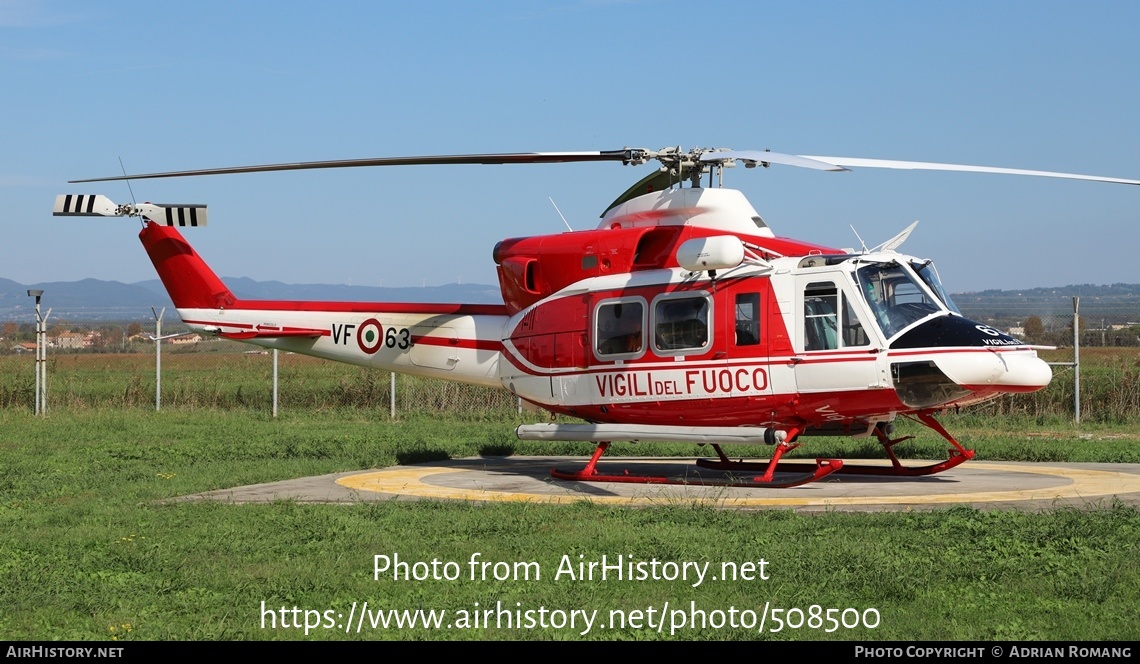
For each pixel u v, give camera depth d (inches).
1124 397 908.6
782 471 601.6
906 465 616.1
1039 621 280.4
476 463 682.8
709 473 592.7
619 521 413.4
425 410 1025.5
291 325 691.4
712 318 532.4
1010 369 494.6
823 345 512.7
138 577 334.0
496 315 637.9
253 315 703.1
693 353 537.0
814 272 517.3
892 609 292.4
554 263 588.4
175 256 718.5
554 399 586.6
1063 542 355.3
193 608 301.6
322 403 1099.3
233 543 382.3
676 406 546.3
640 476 563.2
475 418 981.2
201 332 717.3
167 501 490.9
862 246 539.2
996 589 308.8
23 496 511.2
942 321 508.1
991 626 276.2
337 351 681.0
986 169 521.0
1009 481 540.4
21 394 1091.9
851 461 649.6
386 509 448.1
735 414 535.2
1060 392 935.0
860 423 543.5
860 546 354.6
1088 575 314.0
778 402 522.3
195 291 717.3
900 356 498.9
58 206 711.1
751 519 410.9
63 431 839.7
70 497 510.6
